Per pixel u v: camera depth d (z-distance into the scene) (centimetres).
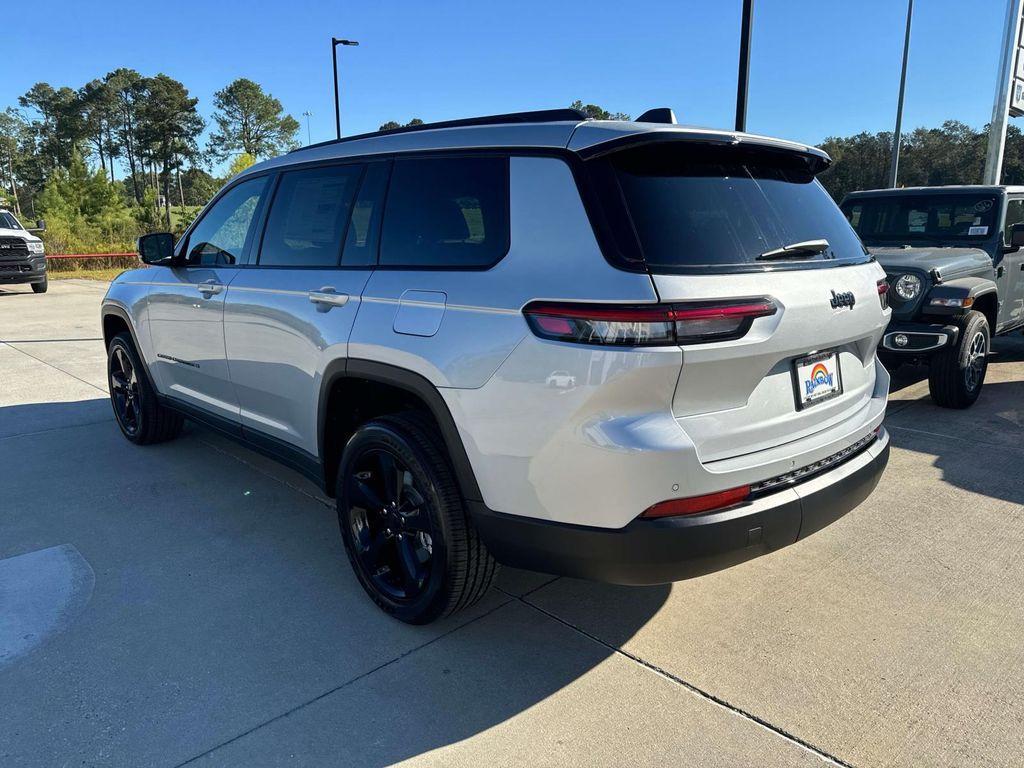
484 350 232
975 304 588
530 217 235
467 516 257
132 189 11762
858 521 373
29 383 698
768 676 253
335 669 258
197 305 388
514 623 287
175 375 431
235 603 300
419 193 274
